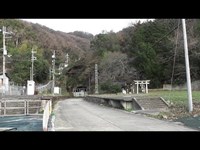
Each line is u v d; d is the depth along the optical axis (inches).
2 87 1969.7
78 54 5255.9
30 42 4138.8
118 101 1273.4
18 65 2928.2
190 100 818.2
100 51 3649.1
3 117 1155.9
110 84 2839.6
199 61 1889.8
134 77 2642.7
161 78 2288.4
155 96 1157.7
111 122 738.2
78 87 3757.4
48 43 4968.0
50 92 3174.2
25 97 1558.8
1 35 3056.1
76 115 973.8
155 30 2497.5
